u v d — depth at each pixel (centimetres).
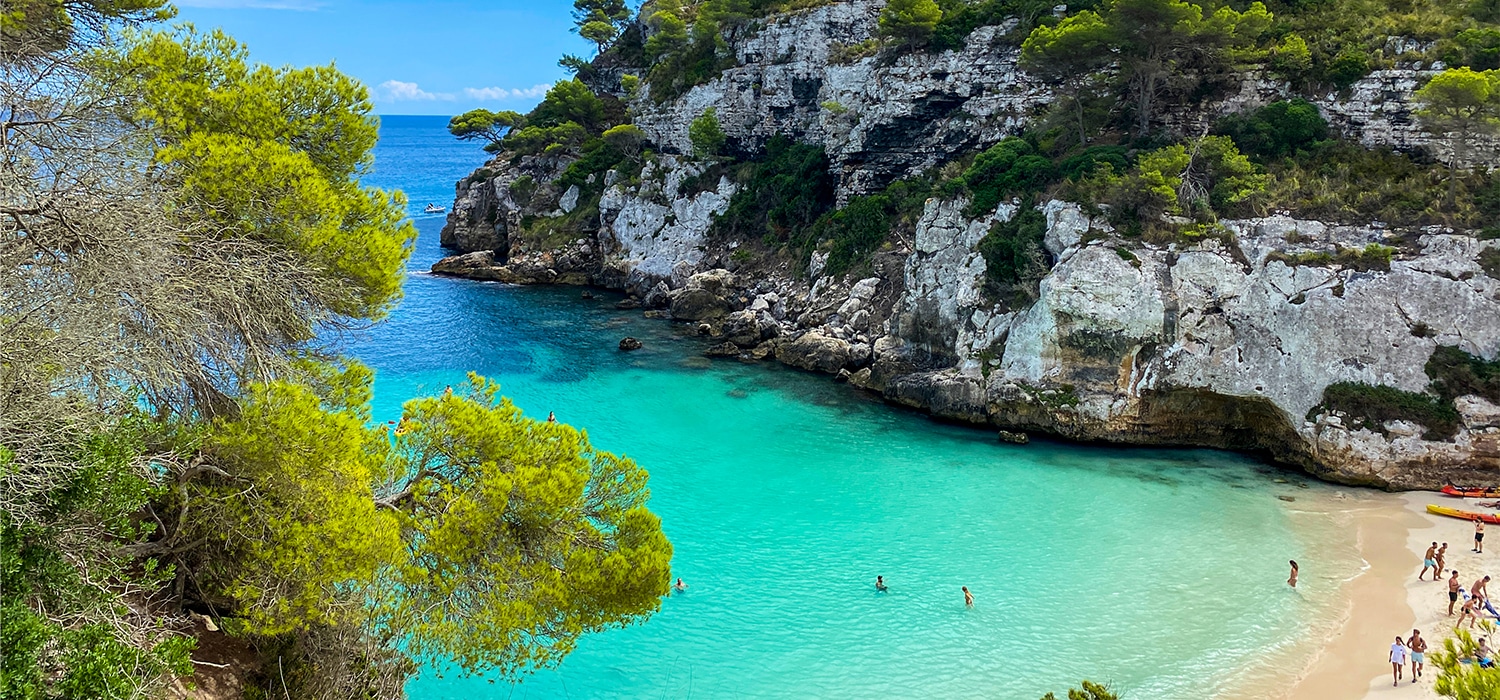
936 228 5891
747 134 8969
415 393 5344
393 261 1842
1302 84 5500
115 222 1341
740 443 4672
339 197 1841
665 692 2528
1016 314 5150
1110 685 2552
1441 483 3950
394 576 1631
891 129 7369
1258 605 2989
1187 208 4794
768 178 8519
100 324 1329
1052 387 4828
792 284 7506
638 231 9162
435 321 7388
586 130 10625
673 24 9644
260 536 1497
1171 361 4538
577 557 1675
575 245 9700
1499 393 3950
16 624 1029
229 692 1565
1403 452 3984
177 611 1559
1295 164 5084
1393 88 5144
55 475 1179
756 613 2955
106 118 1580
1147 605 3000
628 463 1900
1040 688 2544
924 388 5303
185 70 1788
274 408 1528
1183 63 5712
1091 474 4250
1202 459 4481
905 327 5841
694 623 2891
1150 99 5662
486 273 9600
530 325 7362
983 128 6881
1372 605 2977
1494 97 4334
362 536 1477
